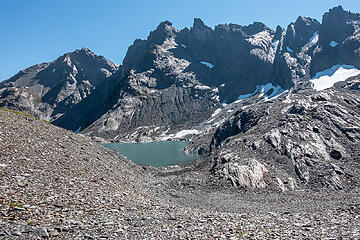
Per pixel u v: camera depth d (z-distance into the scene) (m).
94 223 16.47
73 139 44.75
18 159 25.20
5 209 15.40
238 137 79.56
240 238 15.62
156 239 14.86
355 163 48.50
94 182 27.70
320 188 42.75
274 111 88.19
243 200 37.69
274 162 52.00
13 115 40.34
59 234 13.95
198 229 17.23
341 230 17.72
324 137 57.44
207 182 47.66
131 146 170.88
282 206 33.78
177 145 168.75
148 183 45.81
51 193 20.06
